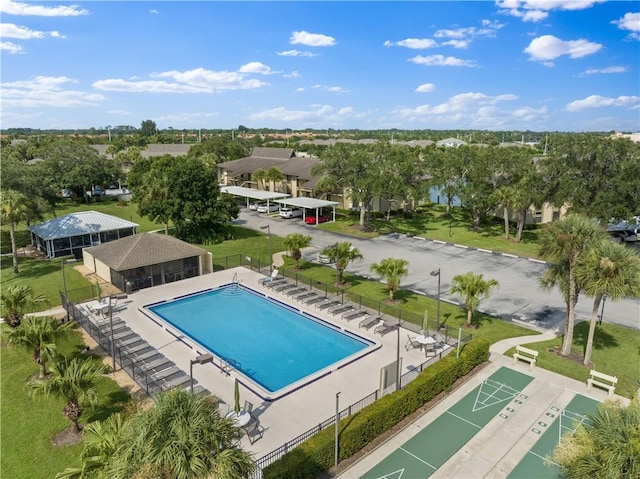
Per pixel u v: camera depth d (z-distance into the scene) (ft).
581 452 42.80
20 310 89.51
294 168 268.62
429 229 201.16
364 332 95.86
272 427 63.72
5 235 179.63
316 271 140.97
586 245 79.41
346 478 55.47
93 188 271.08
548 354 88.22
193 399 40.86
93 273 132.98
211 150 376.27
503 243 176.55
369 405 64.59
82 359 82.07
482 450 61.11
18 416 66.44
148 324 98.53
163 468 35.73
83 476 41.98
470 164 208.64
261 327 101.45
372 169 197.16
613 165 151.33
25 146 380.17
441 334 94.99
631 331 100.53
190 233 179.22
